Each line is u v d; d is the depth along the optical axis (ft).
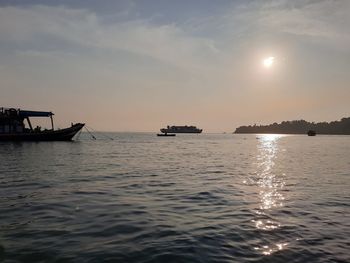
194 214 42.68
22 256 27.63
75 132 276.82
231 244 31.09
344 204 49.49
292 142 419.95
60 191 58.23
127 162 119.65
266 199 53.16
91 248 29.60
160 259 27.35
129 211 43.73
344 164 120.16
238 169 100.89
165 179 76.33
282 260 27.50
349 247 30.58
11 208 44.57
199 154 173.78
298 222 39.01
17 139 249.55
